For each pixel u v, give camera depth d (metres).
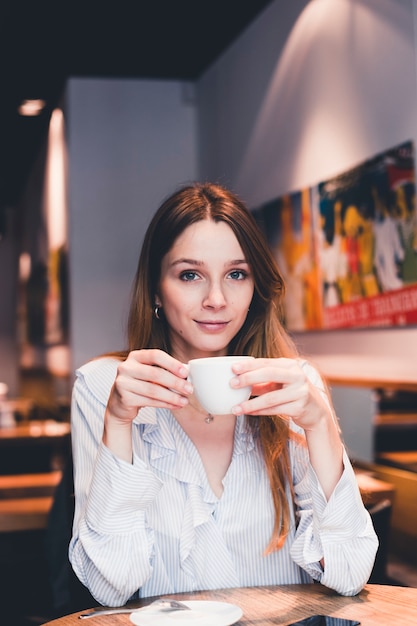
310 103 3.69
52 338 6.27
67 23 4.35
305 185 3.77
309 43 3.68
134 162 5.31
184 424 1.62
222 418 1.62
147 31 4.50
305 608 1.33
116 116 5.30
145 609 1.27
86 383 1.66
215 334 1.52
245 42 4.49
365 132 3.20
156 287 1.63
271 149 4.16
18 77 5.23
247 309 1.56
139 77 5.33
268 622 1.26
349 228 3.30
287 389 1.30
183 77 5.37
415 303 2.80
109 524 1.39
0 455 4.58
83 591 1.69
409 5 2.85
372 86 3.13
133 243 5.28
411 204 2.82
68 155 5.27
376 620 1.25
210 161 5.15
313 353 3.78
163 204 1.59
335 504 1.40
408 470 2.85
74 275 5.20
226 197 1.55
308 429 1.39
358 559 1.41
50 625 1.28
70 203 5.22
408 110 2.88
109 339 5.22
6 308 9.74
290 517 1.60
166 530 1.54
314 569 1.43
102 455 1.37
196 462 1.57
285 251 3.98
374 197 3.08
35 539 3.53
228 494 1.57
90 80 5.27
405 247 2.86
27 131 6.55
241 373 1.26
